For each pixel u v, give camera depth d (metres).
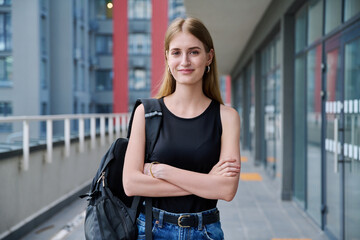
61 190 4.86
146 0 26.42
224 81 26.80
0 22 19.00
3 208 3.39
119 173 1.29
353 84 2.92
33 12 18.39
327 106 3.64
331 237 3.53
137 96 26.70
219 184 1.16
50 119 4.34
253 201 5.26
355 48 2.87
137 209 1.24
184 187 1.16
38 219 4.05
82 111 23.14
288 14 5.08
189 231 1.19
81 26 22.70
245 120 11.42
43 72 19.47
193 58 1.20
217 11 6.25
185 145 1.20
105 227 1.19
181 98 1.24
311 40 4.25
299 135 4.87
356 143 2.86
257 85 8.32
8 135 18.22
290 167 5.21
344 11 3.13
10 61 19.02
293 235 3.76
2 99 18.73
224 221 4.29
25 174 3.84
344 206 3.15
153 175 1.18
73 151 5.34
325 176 3.74
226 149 1.21
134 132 1.23
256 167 8.43
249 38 8.70
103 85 25.81
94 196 1.29
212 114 1.24
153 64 13.99
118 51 17.62
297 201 4.94
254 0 5.67
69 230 3.89
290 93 5.14
